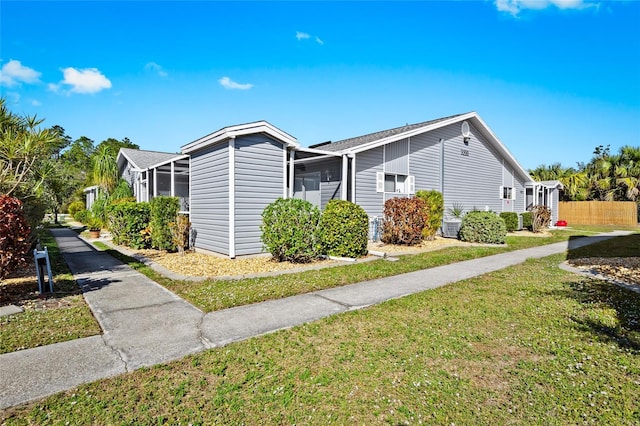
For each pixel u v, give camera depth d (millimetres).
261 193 9906
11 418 2502
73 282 6816
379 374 3168
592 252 11102
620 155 27875
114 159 21219
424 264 8711
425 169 15281
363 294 5934
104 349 3686
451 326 4359
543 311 4941
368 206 13234
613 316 4727
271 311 4996
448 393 2871
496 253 11008
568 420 2523
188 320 4617
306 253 8898
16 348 3689
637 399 2771
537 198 22672
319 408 2664
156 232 10977
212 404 2699
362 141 15148
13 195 6992
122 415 2551
